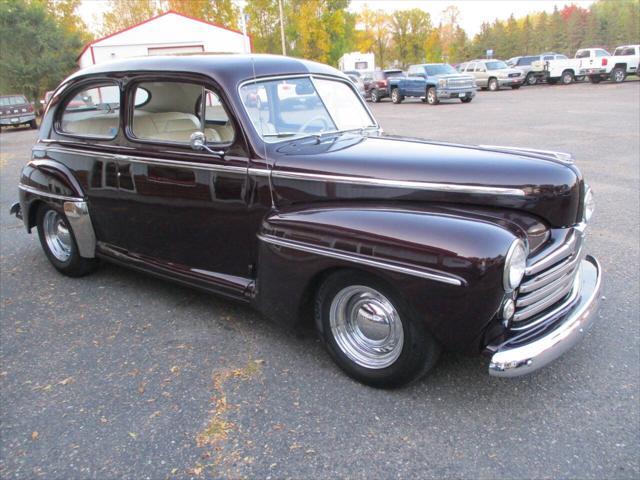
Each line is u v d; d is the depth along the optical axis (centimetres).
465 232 260
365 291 296
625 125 1340
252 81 353
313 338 370
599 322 375
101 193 427
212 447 267
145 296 445
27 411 300
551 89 2927
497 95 2766
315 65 407
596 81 3142
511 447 260
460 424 277
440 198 296
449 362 334
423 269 262
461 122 1593
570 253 298
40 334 386
